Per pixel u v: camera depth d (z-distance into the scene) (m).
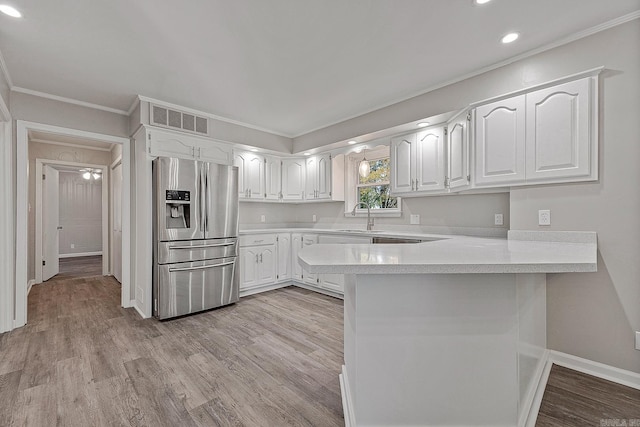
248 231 3.83
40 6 1.72
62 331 2.67
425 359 1.33
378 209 4.02
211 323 2.88
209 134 3.59
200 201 3.22
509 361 1.34
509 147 2.23
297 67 2.47
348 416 1.47
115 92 2.94
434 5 1.74
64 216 7.53
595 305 1.94
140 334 2.60
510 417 1.35
